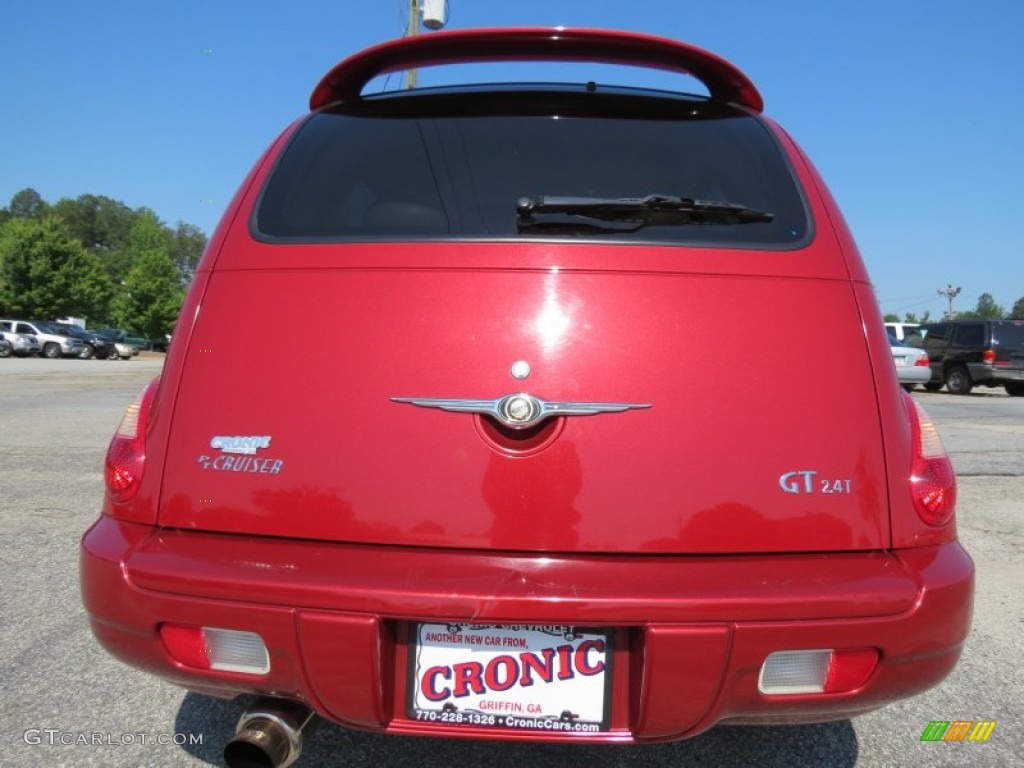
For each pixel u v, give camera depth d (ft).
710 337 5.56
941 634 5.25
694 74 7.18
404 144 6.64
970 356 57.41
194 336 5.98
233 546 5.42
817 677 5.16
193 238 342.23
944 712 8.47
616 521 5.25
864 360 5.73
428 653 5.20
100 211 407.85
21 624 10.29
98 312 209.77
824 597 4.99
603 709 5.16
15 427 28.76
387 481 5.38
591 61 7.12
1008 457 23.75
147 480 5.73
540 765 7.32
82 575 5.75
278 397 5.64
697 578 5.09
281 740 5.47
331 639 5.03
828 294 5.83
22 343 124.67
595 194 6.26
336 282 5.83
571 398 5.36
